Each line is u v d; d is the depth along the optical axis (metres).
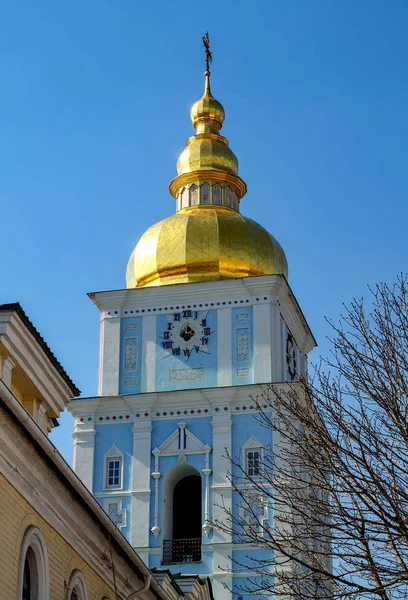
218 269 59.19
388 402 32.41
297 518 39.94
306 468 41.59
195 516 55.47
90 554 33.03
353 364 33.25
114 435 55.94
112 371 57.31
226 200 62.56
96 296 58.50
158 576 41.09
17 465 27.72
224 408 55.03
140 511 54.41
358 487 31.03
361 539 30.44
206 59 66.75
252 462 53.91
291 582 35.97
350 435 32.19
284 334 57.91
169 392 55.66
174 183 63.16
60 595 30.64
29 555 29.17
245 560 52.31
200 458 54.62
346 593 30.25
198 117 64.88
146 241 60.53
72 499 30.67
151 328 57.66
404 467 31.61
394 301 33.97
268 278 57.00
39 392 33.88
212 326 57.03
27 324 32.03
